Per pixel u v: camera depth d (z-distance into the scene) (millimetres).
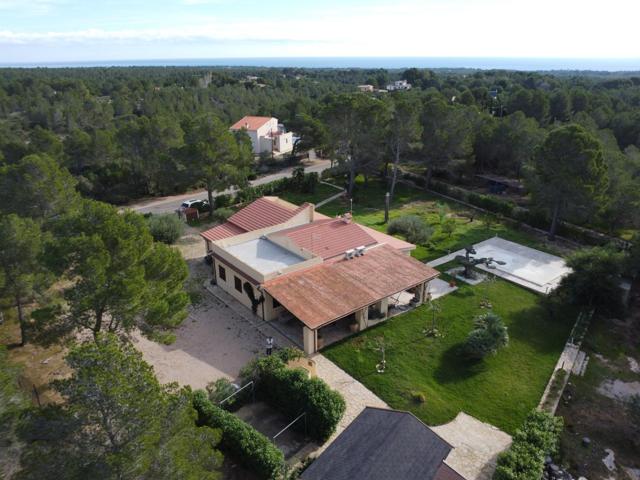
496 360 24703
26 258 21141
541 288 32875
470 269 34344
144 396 11945
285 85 142375
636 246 30250
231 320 27969
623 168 44344
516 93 86938
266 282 27234
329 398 18875
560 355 25531
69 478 10969
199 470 12734
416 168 68875
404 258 31094
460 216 49375
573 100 89500
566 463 18656
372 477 13578
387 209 46250
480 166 63875
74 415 11508
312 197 55875
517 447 17344
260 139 81125
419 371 23547
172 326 21453
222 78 164875
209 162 44969
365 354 24781
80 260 19281
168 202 56344
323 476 14055
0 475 11984
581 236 42281
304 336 24562
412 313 29016
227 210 47219
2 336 25391
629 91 115312
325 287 26984
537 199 43000
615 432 20531
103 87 143000
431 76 176875
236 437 17125
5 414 11680
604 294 29781
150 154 55875
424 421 20219
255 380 20953
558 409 21672
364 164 56000
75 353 11750
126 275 19719
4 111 101750
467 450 18688
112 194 56031
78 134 60594
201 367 23406
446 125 53875
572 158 39125
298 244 31688
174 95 112625
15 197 32469
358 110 51438
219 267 31688
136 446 11711
